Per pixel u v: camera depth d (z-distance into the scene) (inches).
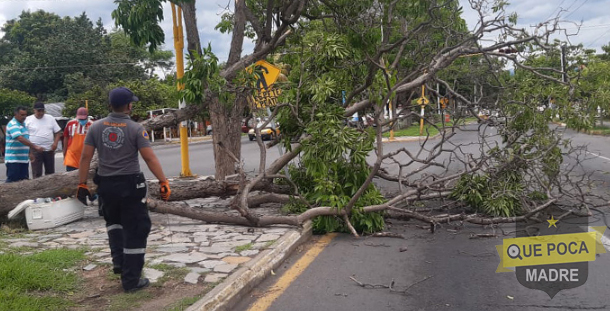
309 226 279.1
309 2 364.2
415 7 298.5
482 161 308.7
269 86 312.5
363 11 292.8
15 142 356.8
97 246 238.2
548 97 315.9
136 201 178.5
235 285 186.2
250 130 1227.9
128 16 388.8
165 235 262.8
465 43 301.7
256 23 415.5
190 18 435.8
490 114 326.0
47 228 281.6
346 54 284.0
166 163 769.6
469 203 315.9
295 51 316.5
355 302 183.9
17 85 1749.5
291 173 324.5
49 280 182.7
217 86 309.3
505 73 331.6
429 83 339.6
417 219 288.2
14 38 2087.8
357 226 286.8
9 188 284.4
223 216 278.7
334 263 231.0
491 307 176.6
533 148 321.4
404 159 636.7
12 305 157.1
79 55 1755.7
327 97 286.0
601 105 305.1
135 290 179.8
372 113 323.6
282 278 211.6
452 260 231.5
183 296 175.0
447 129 330.0
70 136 370.9
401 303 182.2
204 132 1957.4
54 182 293.7
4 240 251.9
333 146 269.1
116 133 177.0
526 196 305.7
